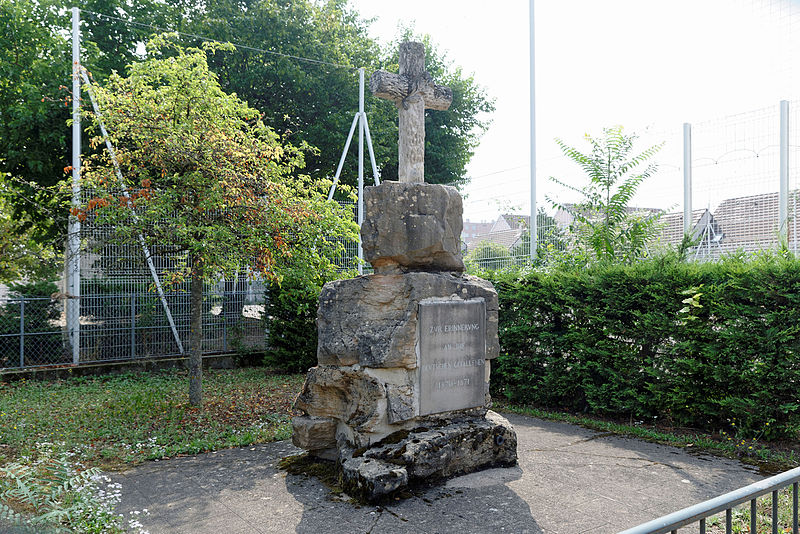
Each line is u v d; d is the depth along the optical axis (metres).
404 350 5.39
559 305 8.63
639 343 7.60
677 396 7.11
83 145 14.25
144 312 12.09
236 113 8.70
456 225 6.02
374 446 5.28
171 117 8.02
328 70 19.45
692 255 9.46
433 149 22.61
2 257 15.06
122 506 4.77
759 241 9.07
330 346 5.66
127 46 17.81
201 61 8.16
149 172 8.31
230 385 10.57
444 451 5.26
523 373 8.96
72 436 6.95
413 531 4.19
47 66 14.48
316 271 8.91
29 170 15.31
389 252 5.60
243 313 13.33
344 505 4.71
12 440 6.67
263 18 18.38
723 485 5.17
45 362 11.41
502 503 4.71
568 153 10.52
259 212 8.01
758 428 6.63
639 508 4.61
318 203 8.55
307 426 5.77
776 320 6.32
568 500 4.78
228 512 4.62
